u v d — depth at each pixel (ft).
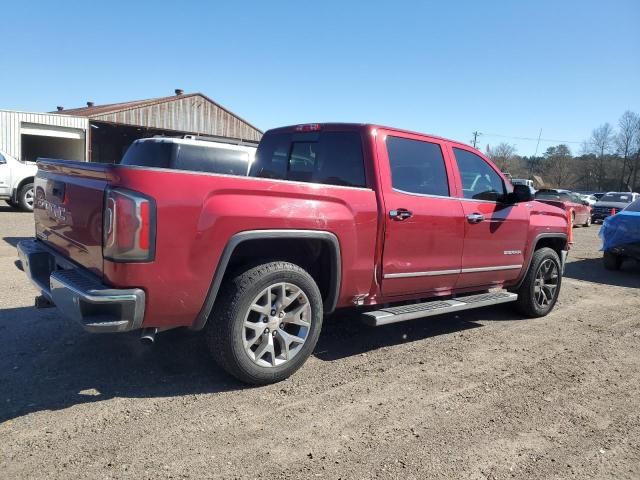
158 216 10.50
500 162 282.56
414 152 15.88
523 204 19.54
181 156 29.25
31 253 13.35
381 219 14.28
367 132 14.89
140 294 10.48
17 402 11.32
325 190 13.08
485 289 18.89
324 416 11.37
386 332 17.98
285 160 17.47
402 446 10.29
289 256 13.79
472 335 18.26
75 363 13.57
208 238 11.13
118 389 12.17
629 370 15.33
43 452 9.43
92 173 11.07
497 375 14.40
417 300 16.58
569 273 34.04
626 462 10.14
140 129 104.06
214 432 10.43
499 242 18.26
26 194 51.44
